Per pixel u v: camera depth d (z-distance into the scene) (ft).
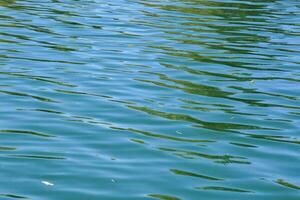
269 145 34.27
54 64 49.29
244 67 51.60
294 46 60.39
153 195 27.43
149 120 37.29
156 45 57.67
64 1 78.69
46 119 36.63
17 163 30.14
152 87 44.34
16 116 36.94
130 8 76.13
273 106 41.39
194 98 42.22
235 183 29.14
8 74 45.80
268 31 66.80
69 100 40.47
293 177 30.12
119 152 32.24
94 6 76.13
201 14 74.69
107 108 39.17
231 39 62.08
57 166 30.04
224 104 41.24
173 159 31.60
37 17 67.46
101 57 52.29
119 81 45.47
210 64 51.85
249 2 84.74
